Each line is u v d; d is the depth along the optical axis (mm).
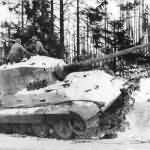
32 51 17000
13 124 13547
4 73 14617
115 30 29203
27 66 14383
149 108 15055
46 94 13055
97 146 10312
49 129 12586
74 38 35688
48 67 14391
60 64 14375
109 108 12703
